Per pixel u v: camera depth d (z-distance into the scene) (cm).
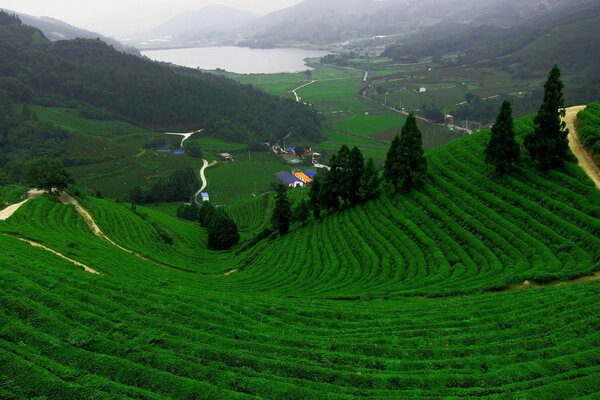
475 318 3388
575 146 6788
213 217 10306
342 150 8200
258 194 17288
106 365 2556
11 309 2970
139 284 4025
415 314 3634
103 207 9525
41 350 2648
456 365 2694
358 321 3525
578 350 2717
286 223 8762
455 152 8012
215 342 2958
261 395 2403
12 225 6312
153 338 2895
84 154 19675
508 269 4644
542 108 6194
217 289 5112
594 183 5634
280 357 2823
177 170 17975
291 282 5600
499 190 6322
